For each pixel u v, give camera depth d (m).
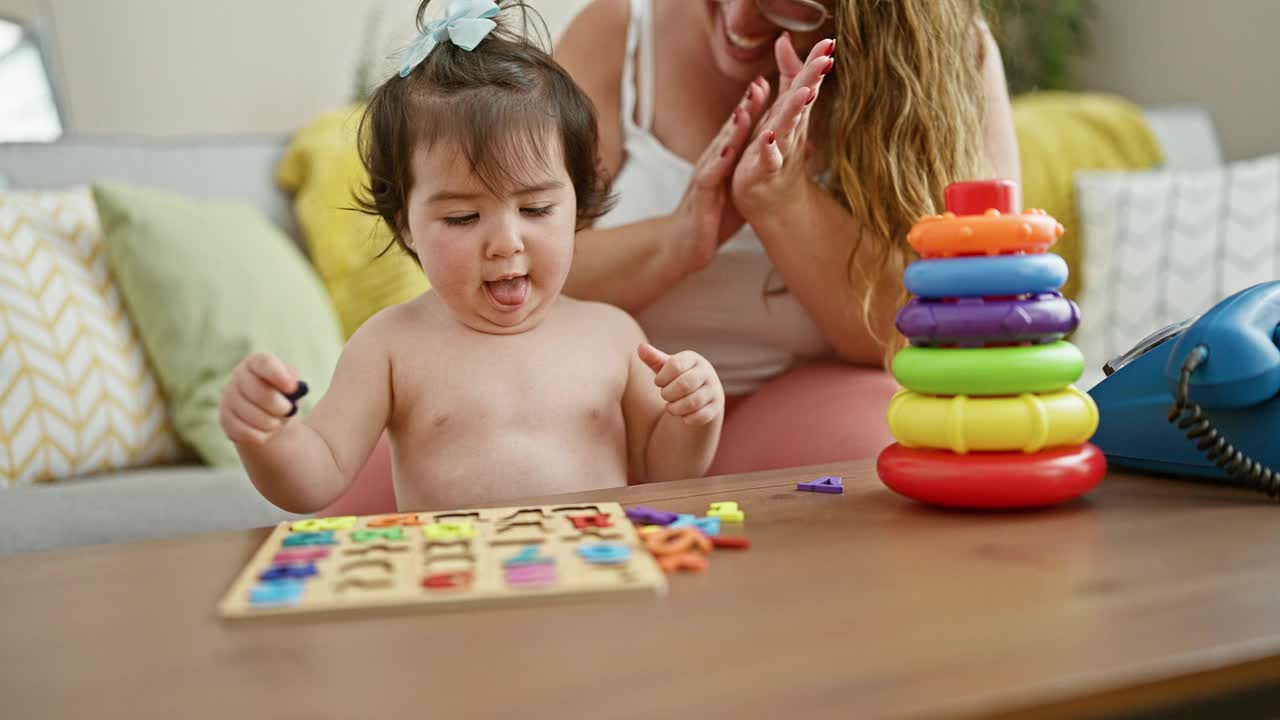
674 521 0.71
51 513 1.53
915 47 1.18
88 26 3.03
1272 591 0.54
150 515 1.57
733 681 0.44
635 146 1.38
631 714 0.41
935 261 0.74
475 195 1.02
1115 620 0.50
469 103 1.01
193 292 1.90
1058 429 0.72
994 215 0.74
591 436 1.11
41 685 0.47
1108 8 3.49
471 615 0.54
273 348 1.92
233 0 3.15
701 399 0.94
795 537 0.68
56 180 2.11
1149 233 2.51
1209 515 0.71
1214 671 0.45
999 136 1.37
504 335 1.11
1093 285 2.54
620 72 1.39
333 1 3.23
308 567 0.60
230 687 0.46
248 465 0.90
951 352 0.74
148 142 2.23
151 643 0.52
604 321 1.18
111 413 1.82
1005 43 1.54
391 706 0.43
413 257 1.17
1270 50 2.97
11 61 2.97
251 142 2.32
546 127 1.05
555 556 0.62
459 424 1.08
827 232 1.23
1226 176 2.53
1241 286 2.43
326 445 0.99
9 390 1.73
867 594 0.56
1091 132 2.78
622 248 1.28
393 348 1.09
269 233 2.09
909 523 0.71
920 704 0.41
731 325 1.37
